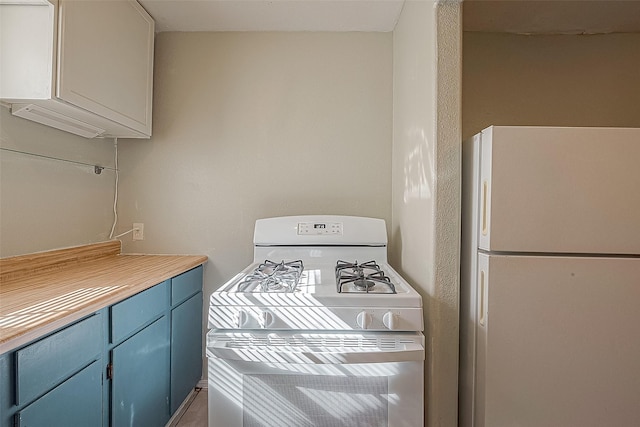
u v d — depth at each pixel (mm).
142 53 2020
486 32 2162
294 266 1824
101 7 1636
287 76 2295
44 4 1382
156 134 2291
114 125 1837
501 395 1294
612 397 1270
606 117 2152
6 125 1523
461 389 1536
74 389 1139
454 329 1469
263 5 2004
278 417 1299
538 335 1282
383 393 1301
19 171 1586
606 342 1268
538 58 2164
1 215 1506
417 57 1713
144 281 1514
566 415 1283
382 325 1310
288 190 2301
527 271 1278
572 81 2160
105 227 2209
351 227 2094
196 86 2291
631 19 1994
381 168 2299
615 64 2152
